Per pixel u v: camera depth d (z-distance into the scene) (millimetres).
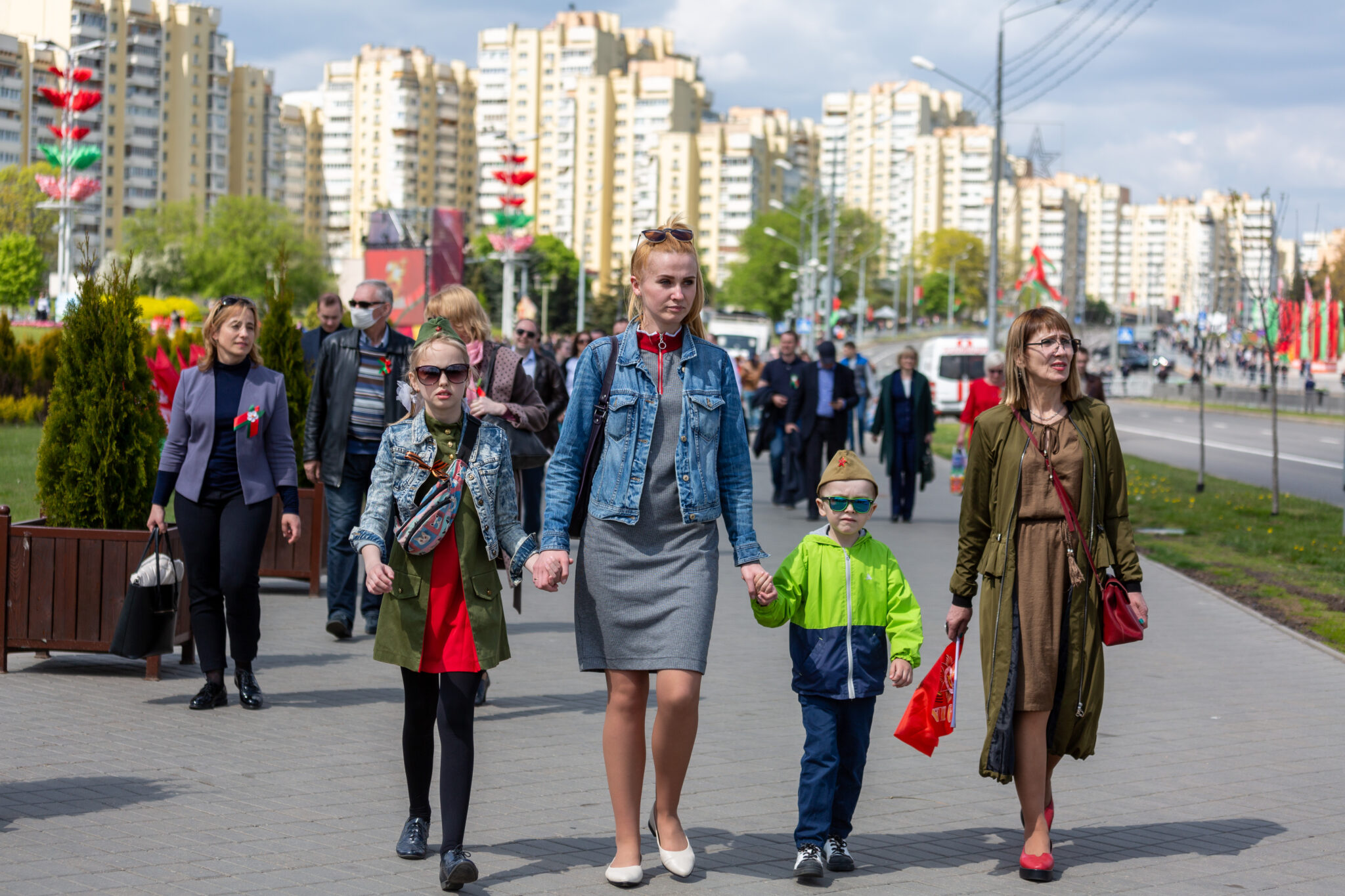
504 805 6445
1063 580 5734
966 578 5949
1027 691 5641
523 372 9977
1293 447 40812
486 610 5574
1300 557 17109
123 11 178625
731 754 7492
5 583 9086
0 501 18281
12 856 5457
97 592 9086
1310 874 5727
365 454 10594
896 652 5723
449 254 61469
